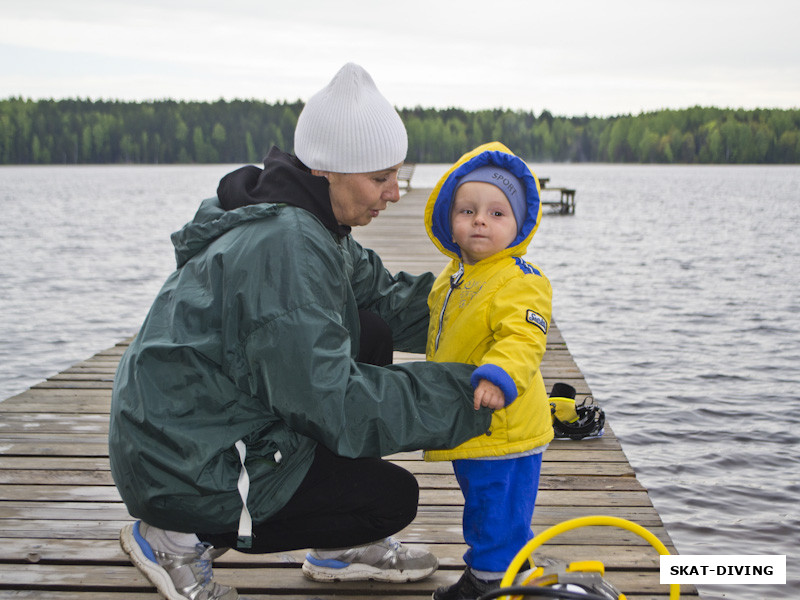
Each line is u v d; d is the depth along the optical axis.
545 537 1.49
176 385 1.81
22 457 3.47
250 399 1.84
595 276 15.80
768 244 22.66
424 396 1.87
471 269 2.16
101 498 3.00
